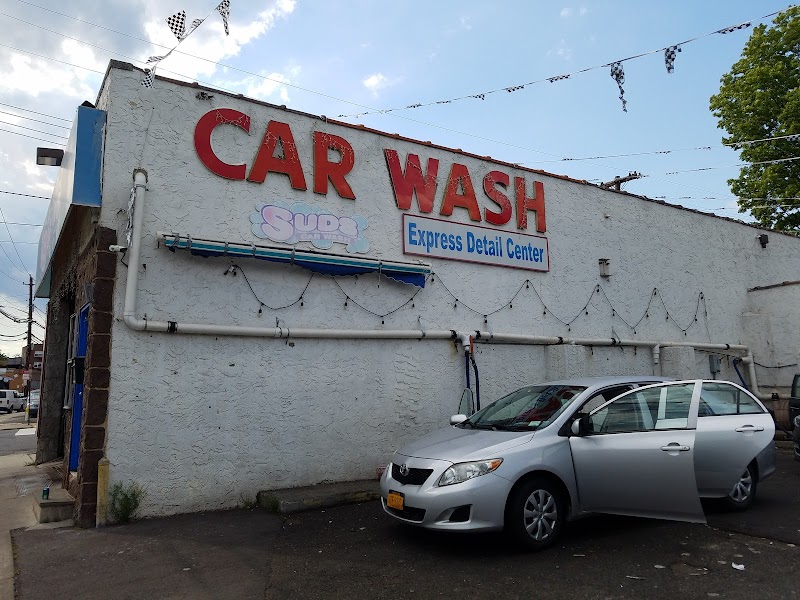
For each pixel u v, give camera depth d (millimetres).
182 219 7492
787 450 11219
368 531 6105
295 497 7145
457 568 4898
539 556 5121
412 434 8992
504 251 10602
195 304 7453
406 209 9500
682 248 13938
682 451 5379
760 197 19062
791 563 4758
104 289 6887
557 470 5379
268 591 4562
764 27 18578
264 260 7957
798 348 14031
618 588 4371
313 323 8344
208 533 6160
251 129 8219
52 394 11141
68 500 6914
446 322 9680
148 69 6805
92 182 7023
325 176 8727
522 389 6902
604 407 5793
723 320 14492
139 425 6875
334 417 8297
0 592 4699
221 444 7371
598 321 11883
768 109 18297
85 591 4676
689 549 5207
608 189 12625
